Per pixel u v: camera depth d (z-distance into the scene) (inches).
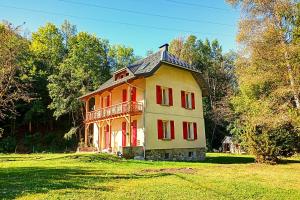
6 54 1024.9
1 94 1034.1
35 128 1866.4
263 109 879.1
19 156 956.0
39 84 1744.6
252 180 454.3
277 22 852.0
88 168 574.6
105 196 322.3
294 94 816.9
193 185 398.0
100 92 1106.1
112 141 1103.6
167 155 957.2
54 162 686.5
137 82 979.9
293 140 754.8
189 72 1114.1
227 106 1850.4
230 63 2224.4
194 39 2252.7
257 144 764.6
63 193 332.8
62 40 1969.7
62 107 1512.1
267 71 873.5
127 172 529.0
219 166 692.1
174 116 1014.4
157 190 360.2
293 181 453.4
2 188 359.9
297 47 796.0
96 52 1720.0
